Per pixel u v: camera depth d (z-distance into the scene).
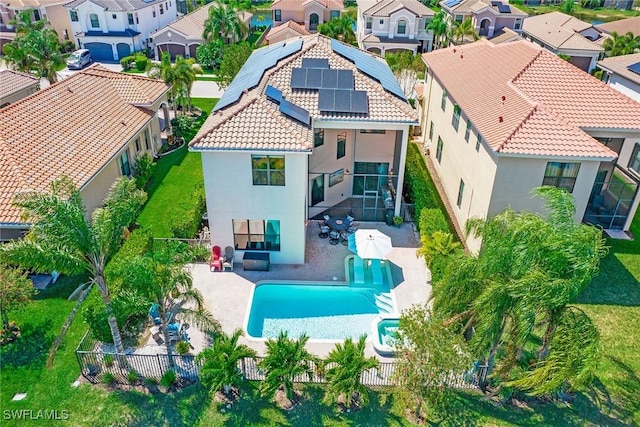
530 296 14.44
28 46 47.88
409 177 32.28
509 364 16.64
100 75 38.16
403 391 16.69
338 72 28.48
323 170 29.47
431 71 38.84
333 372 17.09
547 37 65.38
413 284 24.41
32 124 28.59
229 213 24.44
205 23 67.31
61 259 15.33
